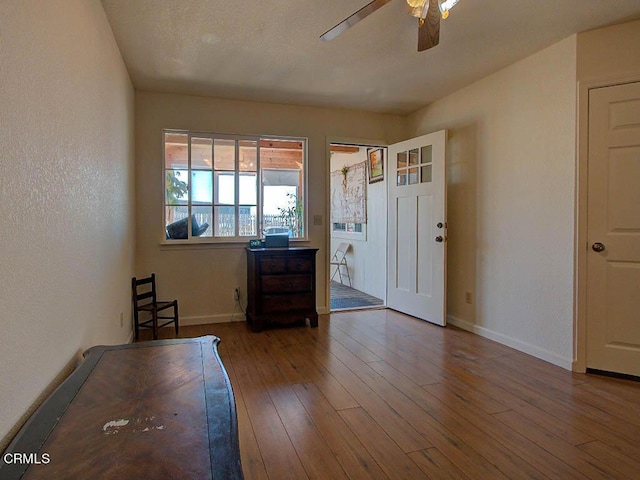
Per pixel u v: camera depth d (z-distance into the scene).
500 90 3.38
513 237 3.29
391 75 3.45
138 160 3.80
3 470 0.83
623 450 1.85
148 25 2.51
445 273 3.89
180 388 1.26
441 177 3.90
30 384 1.14
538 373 2.76
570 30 2.67
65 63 1.48
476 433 1.99
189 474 0.82
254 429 2.02
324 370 2.82
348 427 2.04
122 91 2.97
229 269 4.13
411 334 3.70
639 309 2.62
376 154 5.55
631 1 2.31
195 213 4.06
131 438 0.96
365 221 5.93
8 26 1.00
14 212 1.03
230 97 4.00
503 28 2.63
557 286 2.91
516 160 3.24
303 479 1.64
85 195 1.79
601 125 2.67
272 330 3.83
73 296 1.59
